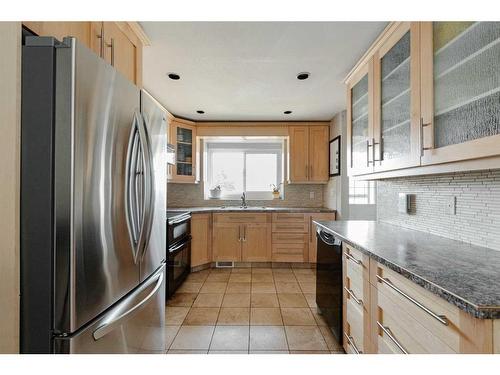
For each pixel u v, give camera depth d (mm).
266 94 3078
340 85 2803
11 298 896
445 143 1246
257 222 3965
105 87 1124
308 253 3943
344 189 3691
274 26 1781
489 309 734
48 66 954
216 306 2695
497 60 997
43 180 958
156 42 1965
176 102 3375
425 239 1642
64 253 956
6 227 898
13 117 904
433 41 1308
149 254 1537
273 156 4809
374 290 1380
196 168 4254
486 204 1389
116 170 1195
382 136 1833
